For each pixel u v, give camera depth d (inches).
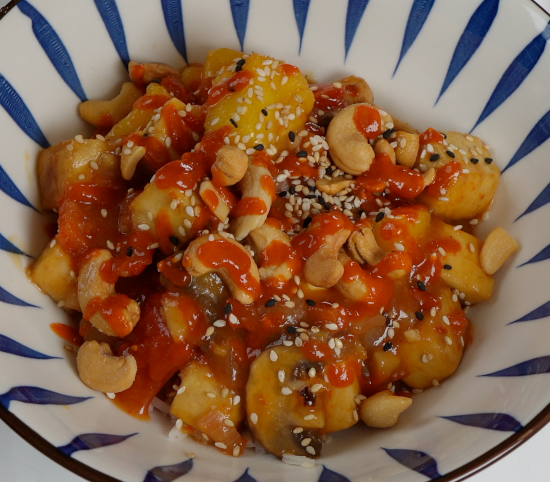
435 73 12.9
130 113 12.0
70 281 10.8
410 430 10.4
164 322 10.7
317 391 10.5
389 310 11.3
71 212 11.0
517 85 12.1
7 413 8.6
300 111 12.0
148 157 11.2
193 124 11.6
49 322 10.6
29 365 9.5
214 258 10.3
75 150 11.1
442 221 12.2
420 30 12.7
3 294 9.9
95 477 8.6
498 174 12.4
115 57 12.5
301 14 12.9
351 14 12.8
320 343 10.6
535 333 10.4
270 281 10.8
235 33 13.1
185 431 10.6
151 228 10.8
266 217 11.0
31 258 10.9
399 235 11.4
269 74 11.7
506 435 9.1
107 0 11.9
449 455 9.2
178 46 13.0
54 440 8.7
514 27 12.0
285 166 11.7
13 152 10.9
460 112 12.9
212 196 10.6
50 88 11.6
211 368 10.6
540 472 11.1
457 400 10.5
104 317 10.3
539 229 11.5
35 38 11.3
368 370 11.2
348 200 11.6
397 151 12.1
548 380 9.5
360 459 10.0
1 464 10.4
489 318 11.5
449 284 11.7
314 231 11.0
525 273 11.3
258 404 10.5
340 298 11.1
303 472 10.1
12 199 10.8
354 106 12.0
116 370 10.0
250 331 10.8
